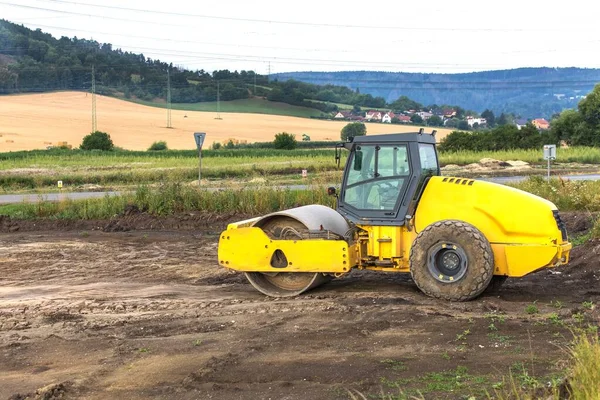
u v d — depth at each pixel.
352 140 11.20
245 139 113.00
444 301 10.24
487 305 9.89
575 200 19.97
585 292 10.95
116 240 18.66
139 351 8.22
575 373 6.11
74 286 12.88
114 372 7.54
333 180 24.45
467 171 41.62
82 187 35.31
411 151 10.79
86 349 8.45
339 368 7.27
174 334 9.00
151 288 12.45
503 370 7.00
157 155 67.00
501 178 36.25
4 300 11.66
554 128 75.44
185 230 20.27
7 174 41.66
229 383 6.98
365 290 11.32
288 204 21.67
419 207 10.77
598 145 71.06
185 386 6.94
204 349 8.20
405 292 11.04
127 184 36.81
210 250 16.70
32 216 22.95
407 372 7.07
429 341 8.12
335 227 11.22
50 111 137.50
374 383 6.77
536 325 8.67
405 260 10.87
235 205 22.03
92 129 111.50
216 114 158.12
